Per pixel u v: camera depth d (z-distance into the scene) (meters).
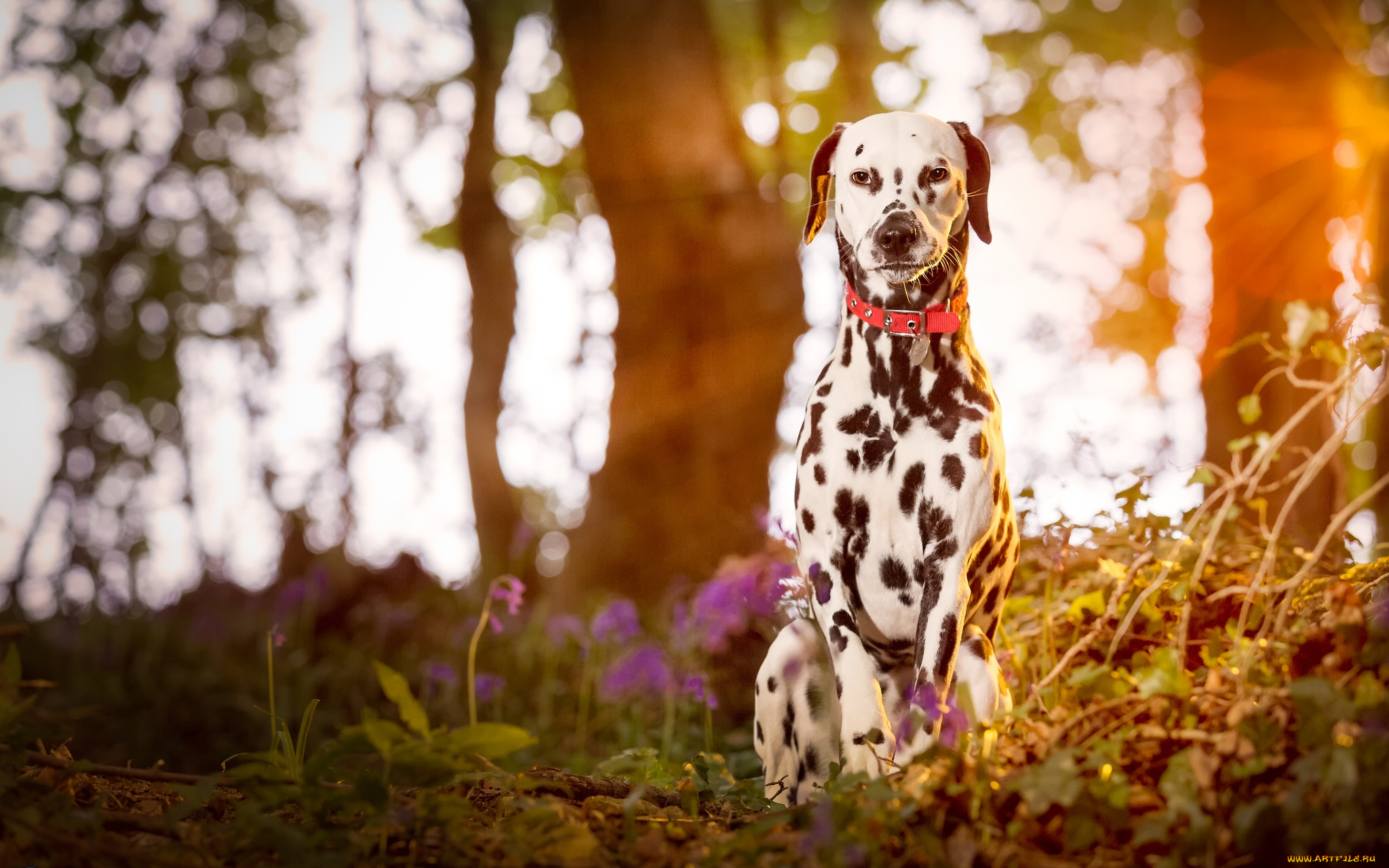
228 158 20.33
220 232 20.78
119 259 20.73
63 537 17.08
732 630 5.77
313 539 15.77
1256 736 2.96
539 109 16.88
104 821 3.24
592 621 7.20
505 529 15.71
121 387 20.92
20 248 20.61
